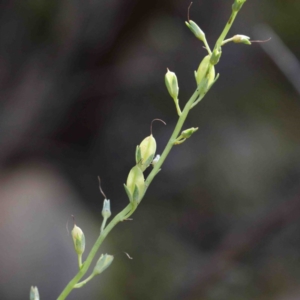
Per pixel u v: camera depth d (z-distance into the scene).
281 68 0.75
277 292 1.05
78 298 1.03
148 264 1.19
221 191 1.36
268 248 1.11
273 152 1.39
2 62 1.09
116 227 1.28
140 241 1.26
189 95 1.40
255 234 0.92
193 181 1.38
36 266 1.03
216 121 1.42
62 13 1.07
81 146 1.41
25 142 1.24
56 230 1.10
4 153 1.21
